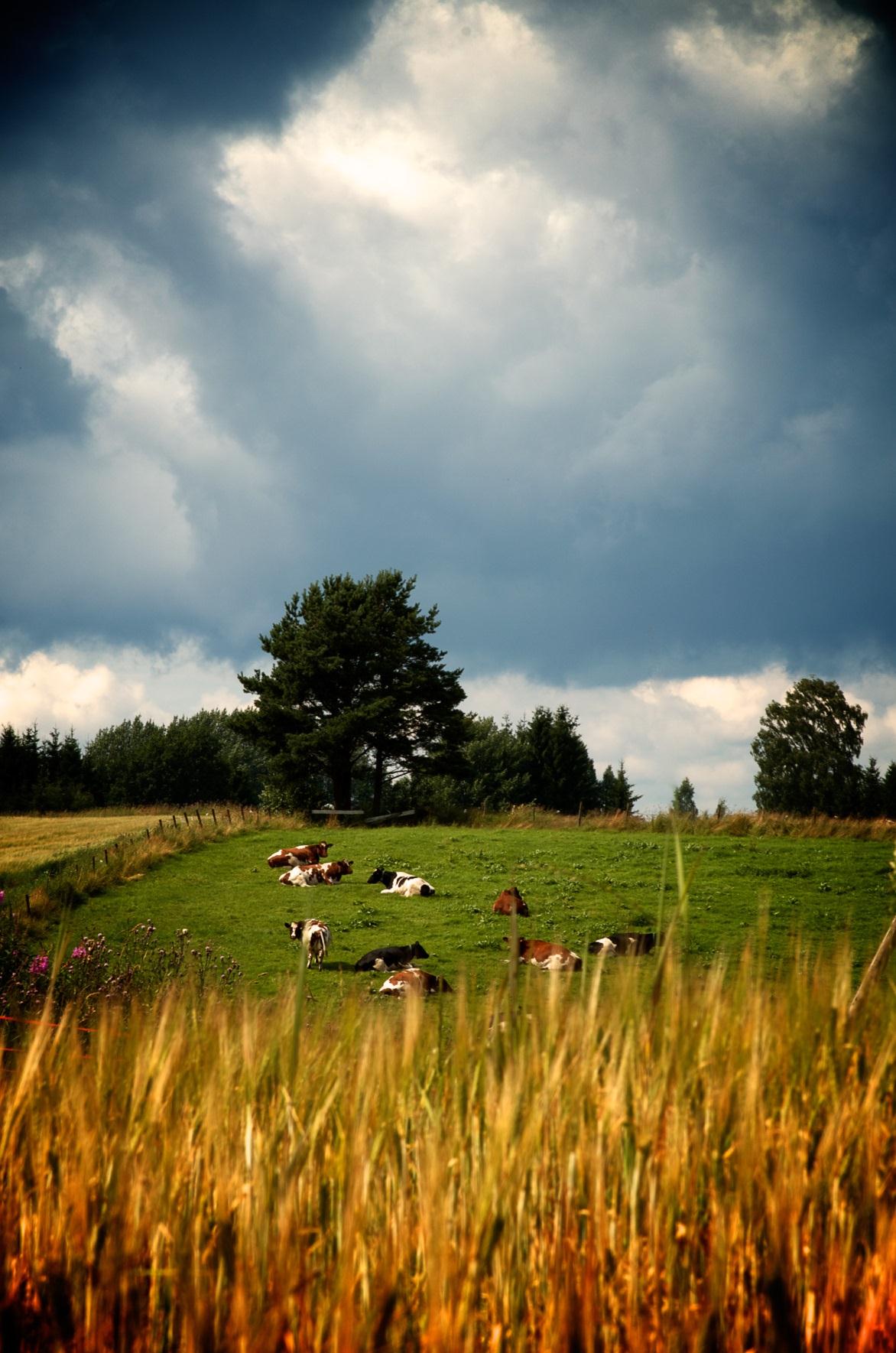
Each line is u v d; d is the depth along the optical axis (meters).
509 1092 2.23
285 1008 2.72
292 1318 1.91
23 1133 2.48
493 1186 2.02
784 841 32.38
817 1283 2.10
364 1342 1.83
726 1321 2.05
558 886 24.69
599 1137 2.14
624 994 2.61
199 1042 2.78
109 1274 2.02
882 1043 2.75
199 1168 2.25
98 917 21.52
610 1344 1.98
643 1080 2.39
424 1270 1.98
